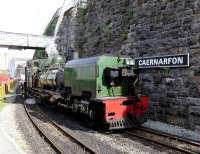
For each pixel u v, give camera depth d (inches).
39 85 921.5
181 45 532.1
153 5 608.4
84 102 542.3
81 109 558.6
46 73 853.8
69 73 624.7
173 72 550.6
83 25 1015.0
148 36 622.2
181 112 531.8
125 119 496.1
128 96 520.7
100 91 508.7
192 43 508.1
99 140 437.1
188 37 517.0
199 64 493.7
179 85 536.4
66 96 649.0
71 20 1157.1
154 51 602.5
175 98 545.6
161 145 401.7
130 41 689.0
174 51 548.1
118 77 518.9
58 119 638.5
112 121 481.7
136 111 508.1
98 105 512.4
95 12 906.1
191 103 510.0
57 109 777.6
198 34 496.1
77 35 1076.5
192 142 402.9
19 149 374.0
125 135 472.1
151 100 609.3
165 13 573.0
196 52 499.5
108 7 812.0
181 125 531.5
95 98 502.3
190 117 511.5
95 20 904.9
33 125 569.3
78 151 374.6
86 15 987.9
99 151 374.3
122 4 734.5
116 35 760.3
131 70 521.0
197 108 497.0
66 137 460.8
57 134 484.7
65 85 648.4
